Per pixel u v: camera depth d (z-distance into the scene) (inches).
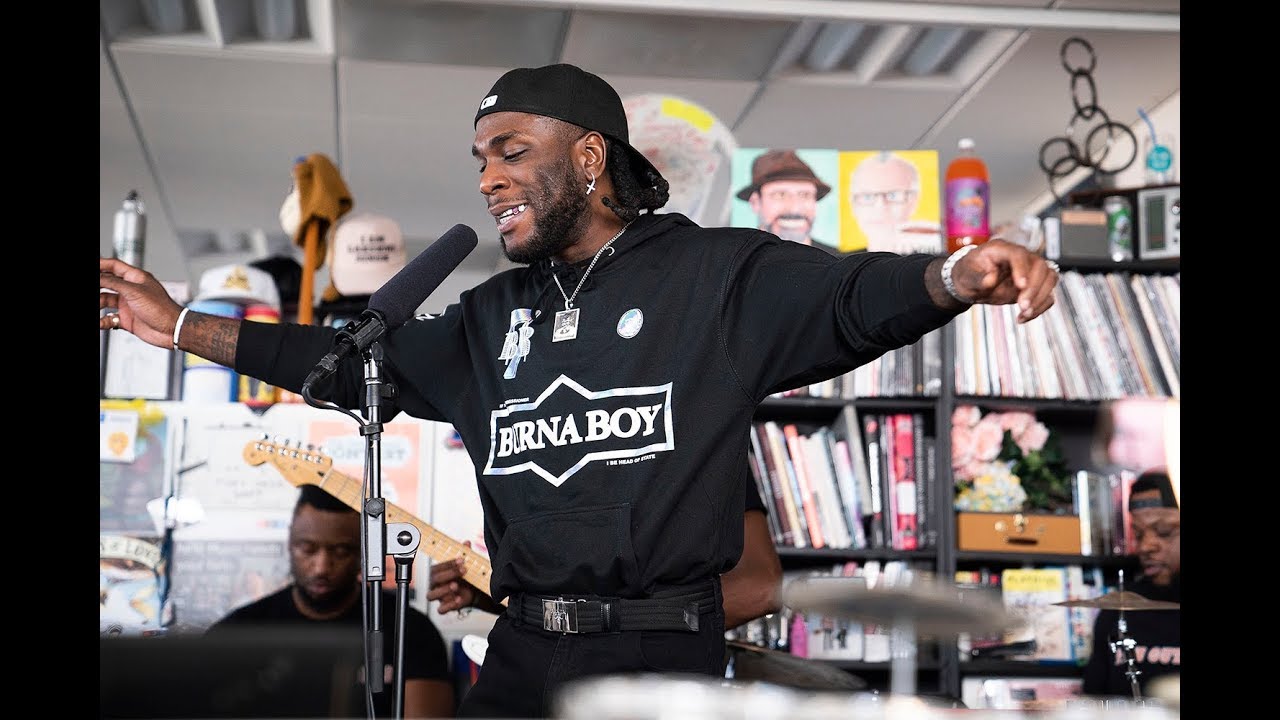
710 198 130.5
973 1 148.1
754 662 84.5
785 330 61.0
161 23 161.8
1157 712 39.7
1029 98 177.9
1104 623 125.7
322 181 130.0
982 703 87.9
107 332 114.3
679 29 160.4
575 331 64.2
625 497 60.2
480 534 113.5
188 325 74.2
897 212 133.4
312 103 182.9
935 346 133.3
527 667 60.7
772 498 130.6
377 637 58.8
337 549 111.3
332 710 31.9
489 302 70.1
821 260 61.4
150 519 111.2
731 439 62.0
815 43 165.6
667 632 59.5
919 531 130.5
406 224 233.9
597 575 59.4
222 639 32.2
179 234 235.6
